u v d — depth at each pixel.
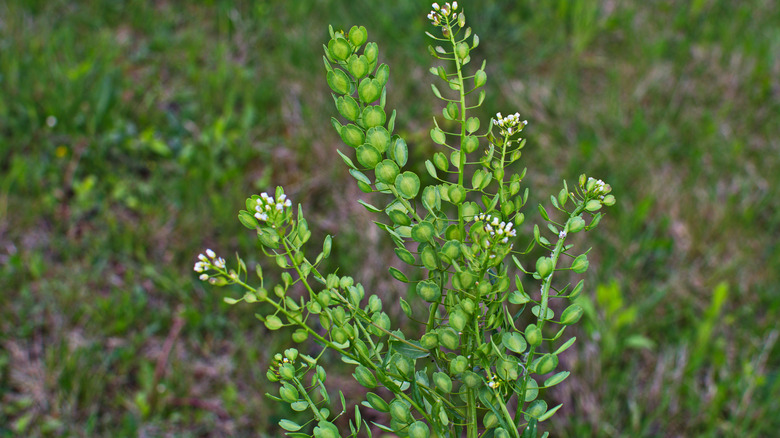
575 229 1.10
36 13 3.80
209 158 3.21
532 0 4.07
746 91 3.70
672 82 3.74
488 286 1.02
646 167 3.30
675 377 2.60
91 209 3.08
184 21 3.93
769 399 2.49
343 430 2.50
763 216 3.21
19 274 2.82
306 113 3.42
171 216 3.06
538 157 3.32
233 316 2.79
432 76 3.60
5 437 2.46
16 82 3.37
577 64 3.87
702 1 4.05
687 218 3.13
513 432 1.06
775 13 4.12
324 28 3.81
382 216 3.04
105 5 3.88
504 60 3.79
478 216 1.03
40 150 3.21
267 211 1.02
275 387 2.59
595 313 2.64
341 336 1.08
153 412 2.55
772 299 2.89
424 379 1.21
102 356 2.64
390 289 2.79
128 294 2.78
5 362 2.60
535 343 1.05
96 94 3.35
